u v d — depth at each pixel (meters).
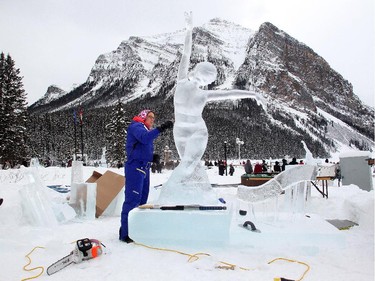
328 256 3.63
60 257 3.79
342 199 7.26
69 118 86.38
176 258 3.63
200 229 4.07
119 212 6.66
